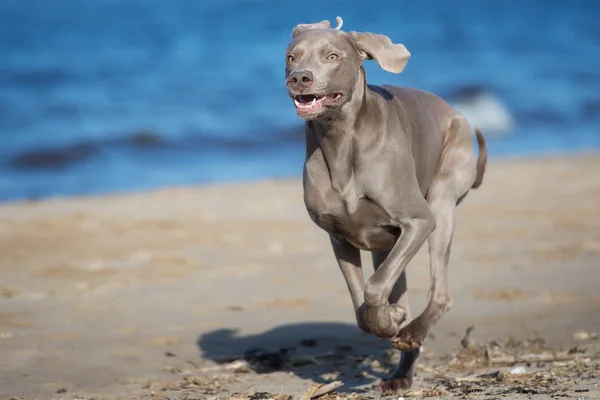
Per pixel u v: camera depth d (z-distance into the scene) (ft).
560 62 140.67
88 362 30.35
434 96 28.96
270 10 190.60
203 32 164.45
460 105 110.73
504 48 153.99
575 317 35.04
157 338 33.09
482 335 32.99
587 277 40.96
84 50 146.30
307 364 30.53
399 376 26.81
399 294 27.55
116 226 53.06
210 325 34.76
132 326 34.50
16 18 181.88
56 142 88.12
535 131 100.94
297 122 99.19
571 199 59.26
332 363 30.50
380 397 25.66
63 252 46.75
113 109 104.63
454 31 172.35
